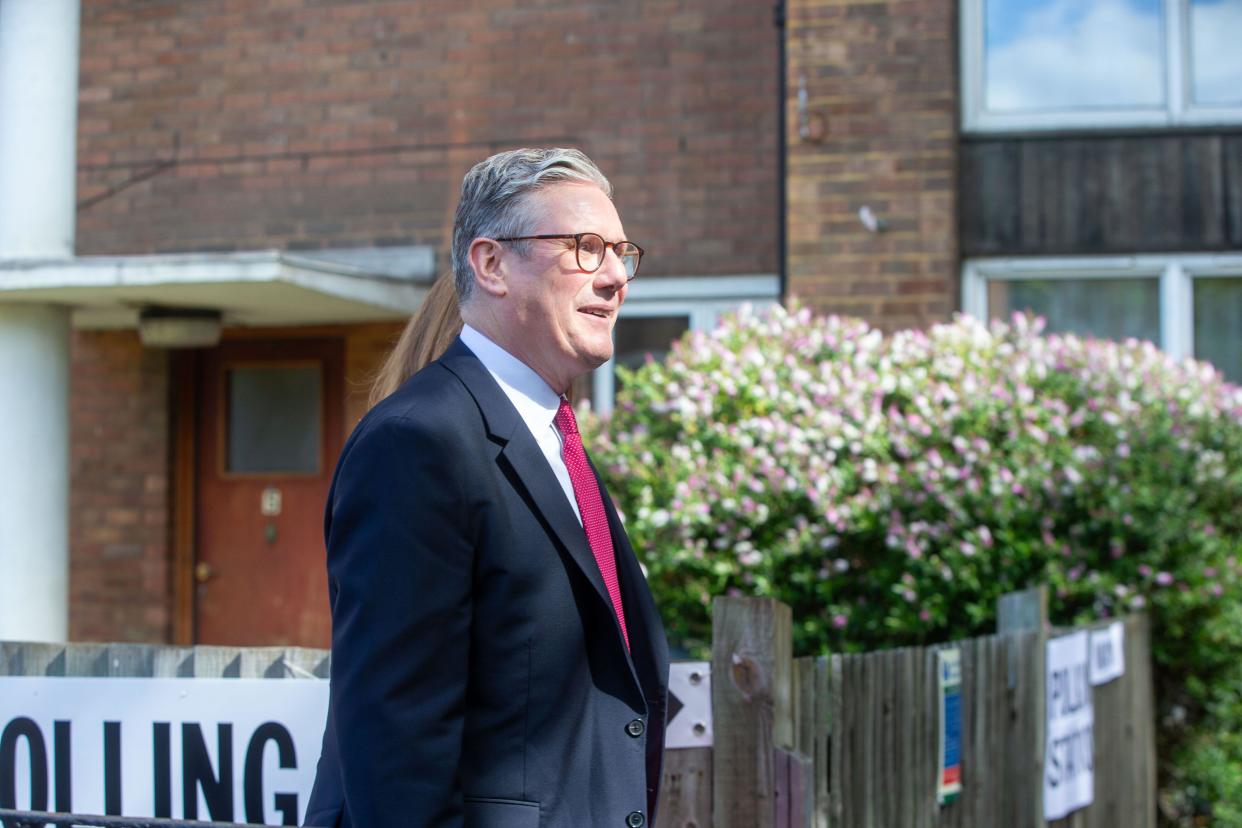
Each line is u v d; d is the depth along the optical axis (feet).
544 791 5.92
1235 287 21.52
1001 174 21.80
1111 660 15.29
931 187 20.92
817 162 21.17
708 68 23.17
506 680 5.95
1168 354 20.83
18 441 18.98
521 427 6.31
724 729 9.29
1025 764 13.21
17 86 18.53
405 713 5.55
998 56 22.03
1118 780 15.57
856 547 15.75
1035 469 15.43
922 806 11.57
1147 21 21.70
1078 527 15.81
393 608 5.65
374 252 23.80
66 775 9.16
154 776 9.12
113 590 25.23
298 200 24.44
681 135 23.22
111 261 18.39
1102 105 21.80
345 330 24.47
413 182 24.00
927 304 20.83
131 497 25.26
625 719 6.29
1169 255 21.47
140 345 25.34
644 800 6.21
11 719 9.21
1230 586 16.24
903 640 15.62
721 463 15.60
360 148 24.25
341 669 5.70
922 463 15.40
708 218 23.09
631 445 16.39
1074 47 21.88
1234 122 21.40
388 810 5.46
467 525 5.89
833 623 15.40
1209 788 17.21
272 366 25.08
